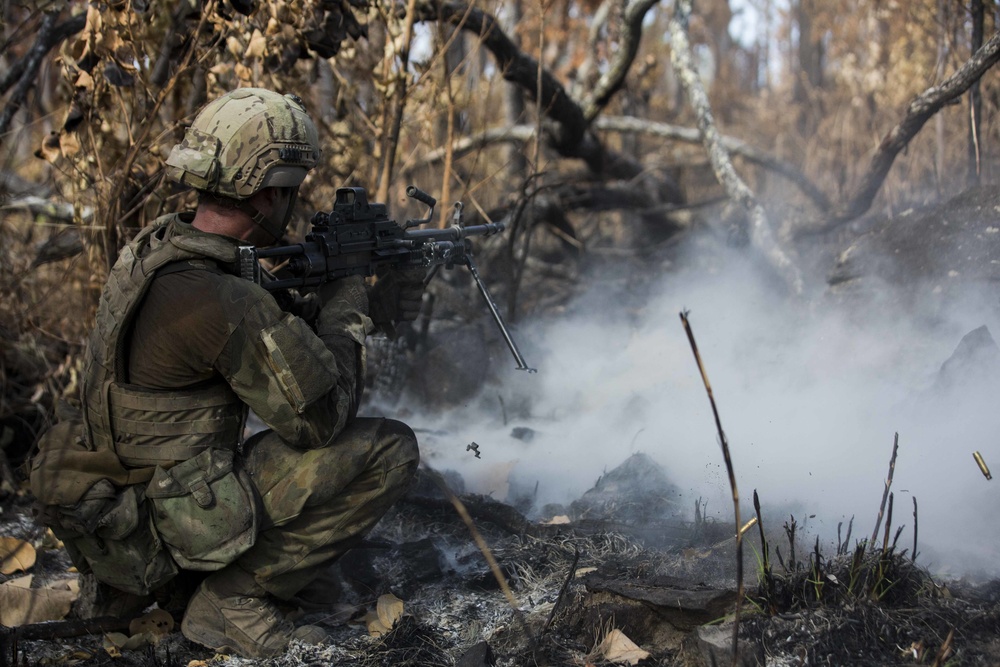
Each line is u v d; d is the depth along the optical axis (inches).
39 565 119.8
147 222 151.3
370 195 173.2
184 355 89.9
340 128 172.6
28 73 164.1
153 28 145.0
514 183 256.5
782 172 255.0
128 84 141.6
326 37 148.7
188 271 90.6
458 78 200.4
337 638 100.8
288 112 93.2
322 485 94.0
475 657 89.4
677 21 227.5
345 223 101.0
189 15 146.9
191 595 102.5
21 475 144.1
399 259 107.0
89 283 149.3
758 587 90.7
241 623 97.2
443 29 184.4
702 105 216.7
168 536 92.3
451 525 123.2
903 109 261.7
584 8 328.2
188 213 97.2
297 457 95.2
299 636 98.1
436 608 105.9
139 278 90.6
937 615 87.4
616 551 112.9
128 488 92.4
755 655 82.5
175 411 91.7
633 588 94.5
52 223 173.2
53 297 172.9
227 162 90.7
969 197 152.4
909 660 82.8
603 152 255.4
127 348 92.1
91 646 99.9
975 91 182.4
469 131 261.9
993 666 81.0
